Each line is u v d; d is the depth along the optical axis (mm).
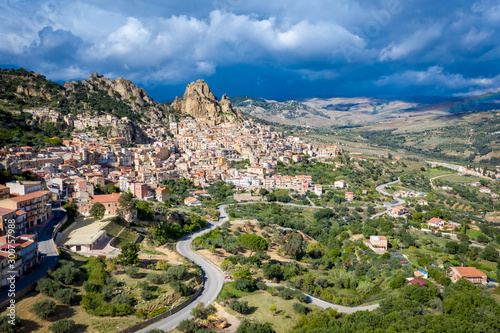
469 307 125125
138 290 125438
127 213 199750
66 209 186500
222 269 164375
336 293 157750
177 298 127812
